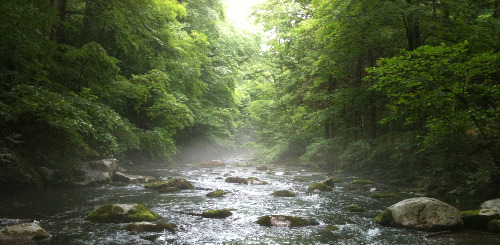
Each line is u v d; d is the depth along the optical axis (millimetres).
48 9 9836
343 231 6219
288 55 22672
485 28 11391
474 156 10828
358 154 17828
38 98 8586
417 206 6562
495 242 5496
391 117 11852
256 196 10203
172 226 6246
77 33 15688
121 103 18234
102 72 12977
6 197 8859
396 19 13820
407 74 8953
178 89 21609
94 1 14461
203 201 9125
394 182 13742
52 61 10664
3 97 8492
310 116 20203
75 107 9555
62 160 11539
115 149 11125
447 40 13148
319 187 11812
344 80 21359
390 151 15961
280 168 21922
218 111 30641
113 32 16297
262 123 27578
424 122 13594
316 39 18500
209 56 29422
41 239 5348
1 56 9023
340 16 13641
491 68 7926
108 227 6152
